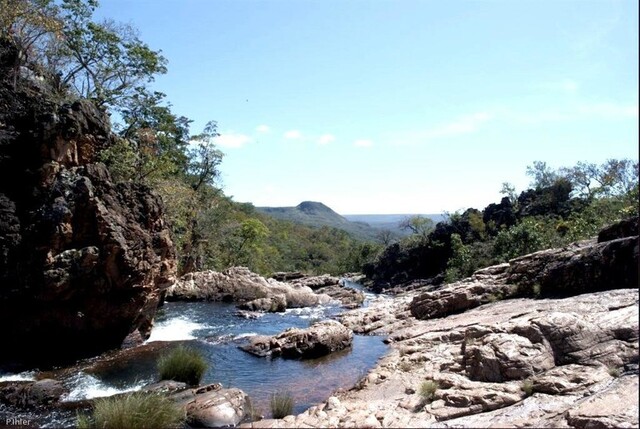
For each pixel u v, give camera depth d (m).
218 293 30.69
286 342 15.88
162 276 15.55
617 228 17.09
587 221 32.28
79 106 13.62
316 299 32.94
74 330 12.98
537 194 50.44
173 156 31.30
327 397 11.10
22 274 11.59
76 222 12.30
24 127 12.59
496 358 9.73
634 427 6.33
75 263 12.07
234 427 8.85
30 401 9.80
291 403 9.99
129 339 15.55
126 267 13.18
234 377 12.95
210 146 39.69
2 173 12.05
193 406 9.30
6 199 11.76
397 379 11.45
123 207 13.92
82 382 11.34
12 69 13.64
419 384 10.58
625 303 12.58
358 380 12.52
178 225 29.27
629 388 7.81
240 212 72.31
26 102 13.28
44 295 11.80
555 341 10.07
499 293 19.31
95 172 13.26
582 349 9.79
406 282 52.69
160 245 15.09
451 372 10.73
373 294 48.41
